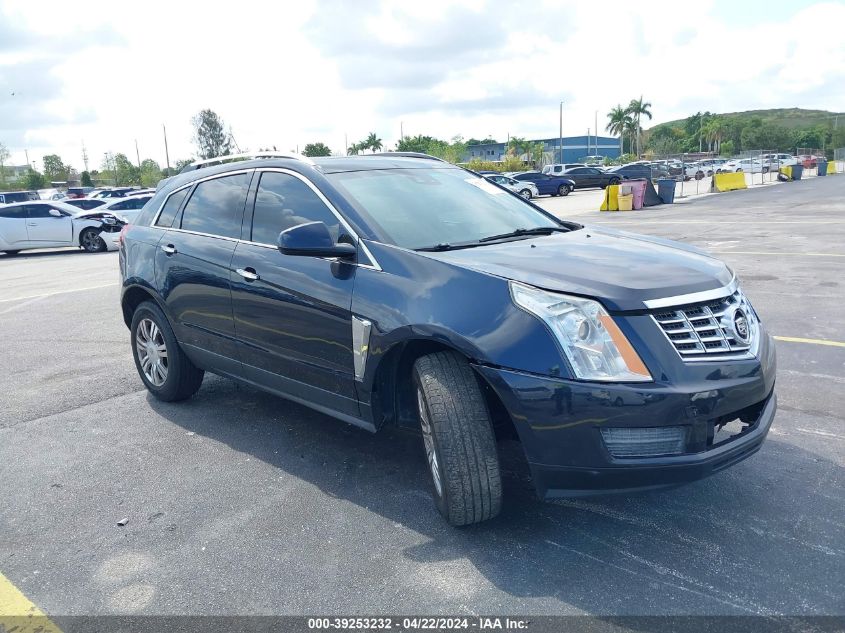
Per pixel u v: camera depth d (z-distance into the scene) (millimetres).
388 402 3711
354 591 2957
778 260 11016
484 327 3088
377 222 3814
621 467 2924
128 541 3426
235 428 4844
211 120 76250
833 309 7566
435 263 3402
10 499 3910
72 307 9664
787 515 3436
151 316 5262
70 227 20172
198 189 5031
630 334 2959
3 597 3012
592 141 124562
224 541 3393
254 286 4223
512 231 4160
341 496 3801
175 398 5344
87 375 6234
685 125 167250
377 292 3512
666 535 3297
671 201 27000
